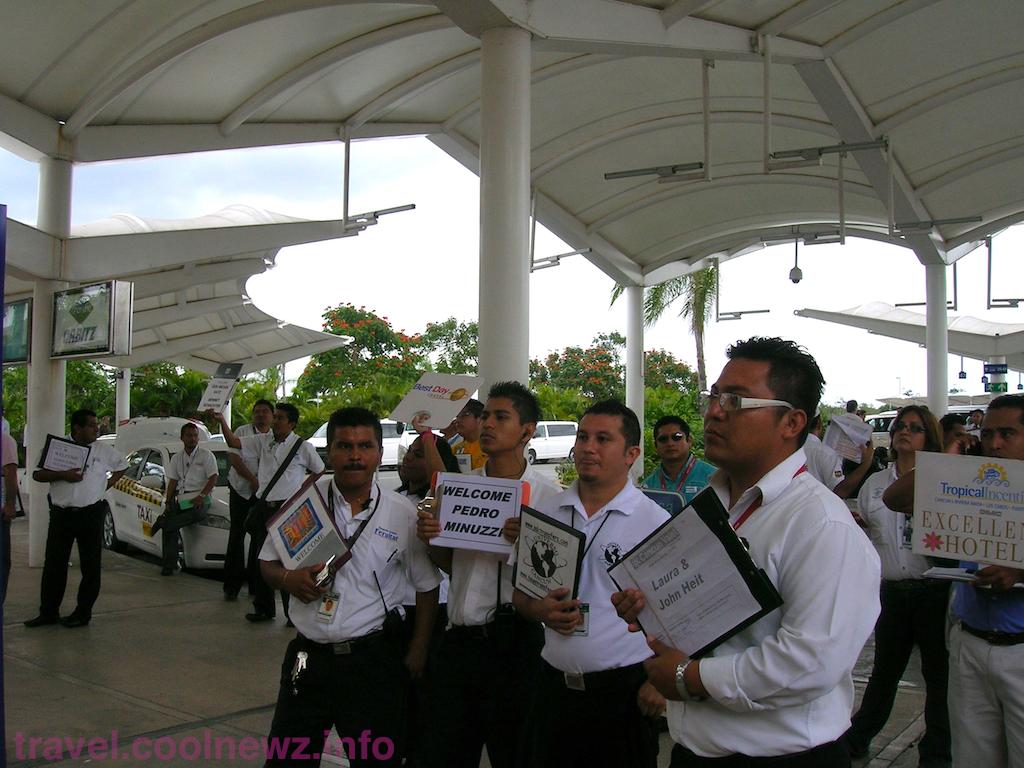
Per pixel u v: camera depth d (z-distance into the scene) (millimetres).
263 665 7277
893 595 5180
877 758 5391
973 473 3623
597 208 16391
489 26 7688
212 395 9922
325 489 4078
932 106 12312
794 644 2217
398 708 3881
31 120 11234
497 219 7621
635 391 19719
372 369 36938
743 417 2473
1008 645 3617
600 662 3473
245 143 11930
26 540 14656
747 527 2443
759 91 12234
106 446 8867
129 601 9805
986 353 25688
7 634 8211
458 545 3877
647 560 2506
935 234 18656
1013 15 10281
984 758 3752
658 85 12016
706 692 2330
